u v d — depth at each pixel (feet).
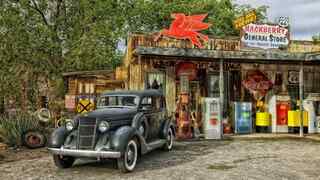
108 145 29.30
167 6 98.27
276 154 38.11
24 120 45.62
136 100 34.88
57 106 64.75
